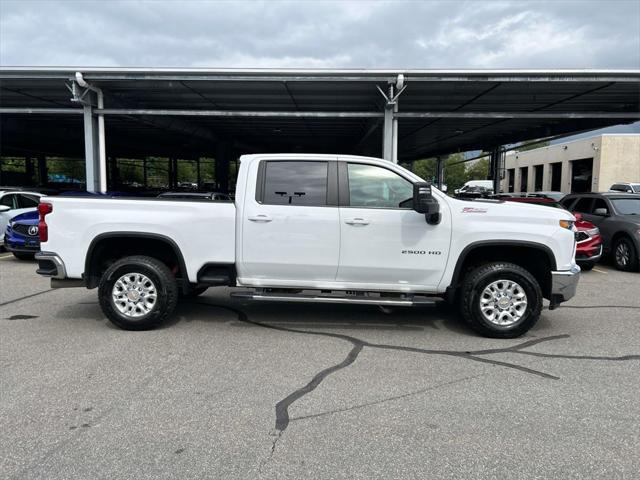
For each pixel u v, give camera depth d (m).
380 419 3.60
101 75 12.81
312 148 34.72
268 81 13.22
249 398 3.94
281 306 7.07
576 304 7.38
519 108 18.00
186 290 5.86
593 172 34.47
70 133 26.02
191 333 5.70
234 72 12.66
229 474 2.90
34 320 6.23
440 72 12.63
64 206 5.76
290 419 3.59
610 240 11.15
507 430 3.44
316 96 15.66
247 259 5.66
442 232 5.50
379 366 4.67
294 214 5.56
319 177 5.63
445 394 4.04
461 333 5.77
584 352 5.12
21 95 16.30
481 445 3.23
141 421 3.54
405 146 31.66
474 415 3.66
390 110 13.60
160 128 22.34
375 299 5.55
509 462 3.03
